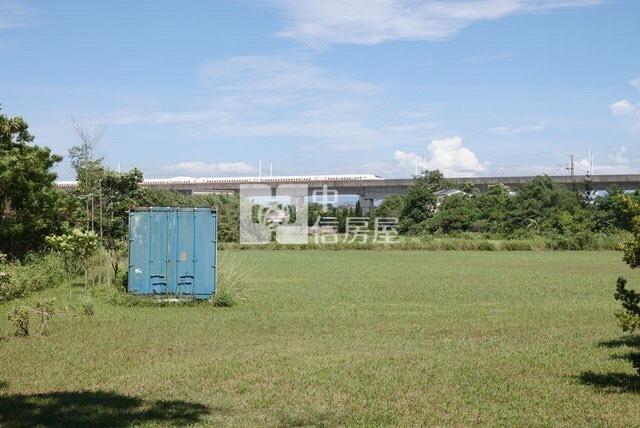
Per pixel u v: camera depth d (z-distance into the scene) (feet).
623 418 29.12
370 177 339.77
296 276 107.45
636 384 35.32
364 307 69.36
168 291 71.61
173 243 72.08
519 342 48.42
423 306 70.49
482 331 54.19
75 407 29.71
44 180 100.12
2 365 38.91
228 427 27.30
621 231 207.62
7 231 93.86
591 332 53.42
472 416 29.32
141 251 71.67
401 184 312.29
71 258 78.64
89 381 35.12
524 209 241.55
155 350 43.98
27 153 99.19
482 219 245.45
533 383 35.45
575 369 39.04
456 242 195.11
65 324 54.85
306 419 28.55
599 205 229.66
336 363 40.04
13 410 29.14
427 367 39.09
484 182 307.37
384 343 47.93
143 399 31.45
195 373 36.86
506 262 141.79
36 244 99.86
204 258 72.23
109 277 80.18
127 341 47.21
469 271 118.11
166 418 28.30
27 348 44.01
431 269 122.72
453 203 262.67
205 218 72.49
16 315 49.24
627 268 124.88
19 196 96.07
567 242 190.19
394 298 77.71
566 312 66.03
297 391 33.24
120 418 28.17
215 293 71.36
